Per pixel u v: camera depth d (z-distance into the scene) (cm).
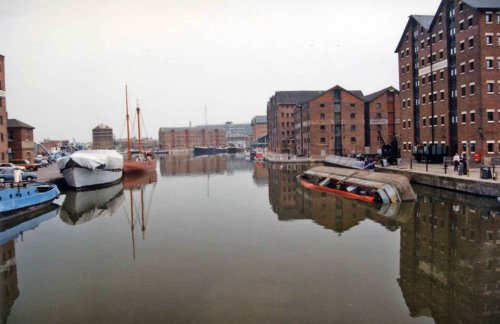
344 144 7588
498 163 3744
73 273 1512
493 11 3816
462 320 1063
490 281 1321
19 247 1909
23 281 1438
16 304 1236
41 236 2122
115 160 4688
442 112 4541
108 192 3881
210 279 1402
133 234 2122
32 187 2978
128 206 3048
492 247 1689
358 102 7619
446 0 4400
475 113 3906
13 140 5938
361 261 1556
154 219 2506
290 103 10381
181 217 2548
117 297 1267
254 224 2272
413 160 5184
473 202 2595
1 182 3494
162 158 12425
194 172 6309
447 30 4409
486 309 1123
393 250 1691
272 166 6825
